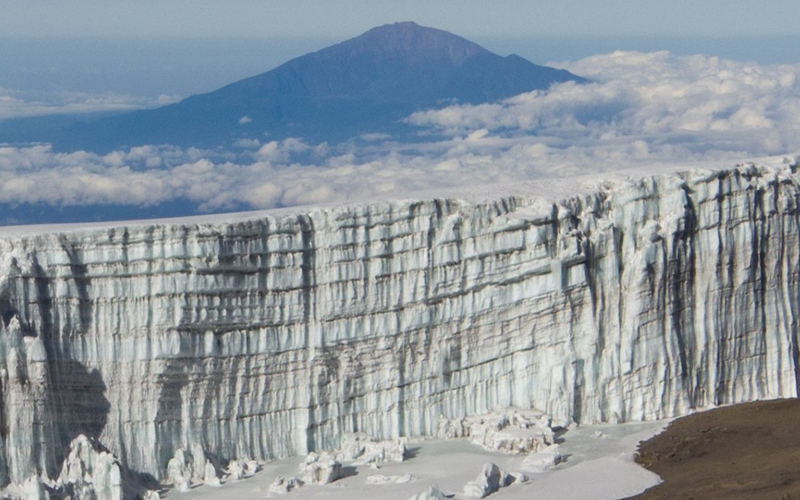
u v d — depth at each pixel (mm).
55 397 88125
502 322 102188
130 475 89312
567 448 96250
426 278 99625
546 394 102500
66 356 88938
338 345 97375
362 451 96125
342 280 97188
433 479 89562
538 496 85438
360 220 97375
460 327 101125
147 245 90750
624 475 89438
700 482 86125
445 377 100938
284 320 95750
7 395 85438
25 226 92000
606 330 104062
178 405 92688
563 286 102188
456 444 98125
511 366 102875
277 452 95875
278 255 95188
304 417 96375
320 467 89562
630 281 104250
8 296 86438
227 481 90875
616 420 103250
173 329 91750
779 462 88250
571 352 102688
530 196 103812
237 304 94000
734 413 103625
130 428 90875
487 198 102375
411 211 99062
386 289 98688
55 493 83250
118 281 90312
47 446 86375
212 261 92250
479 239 100938
